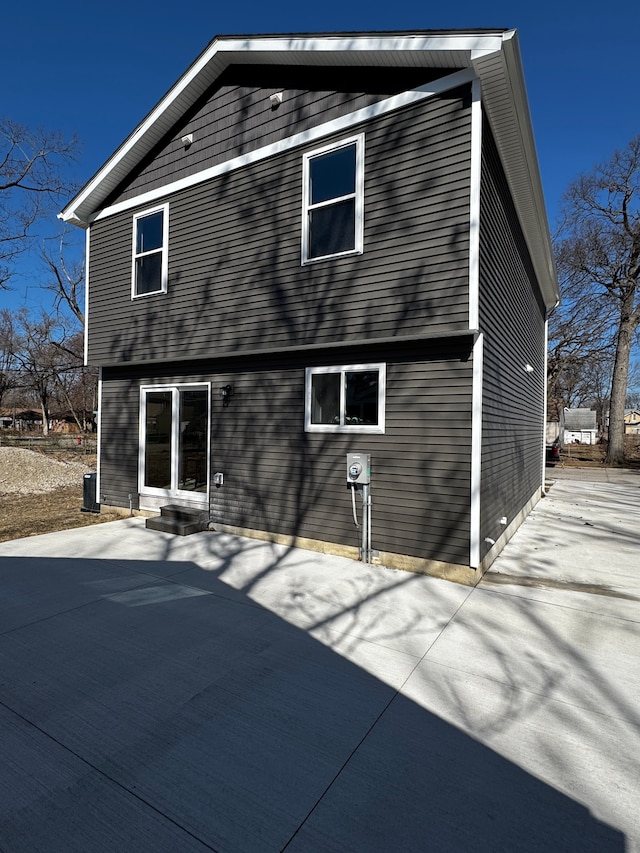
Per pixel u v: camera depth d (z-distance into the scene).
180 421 8.02
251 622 4.06
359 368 5.87
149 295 7.92
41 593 4.73
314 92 6.07
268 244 6.48
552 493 13.03
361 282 5.61
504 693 2.98
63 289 24.45
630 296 20.62
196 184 7.31
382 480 5.68
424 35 4.87
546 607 4.43
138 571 5.45
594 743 2.50
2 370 37.69
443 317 5.03
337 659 3.42
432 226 5.13
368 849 1.84
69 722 2.66
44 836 1.90
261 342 6.51
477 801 2.10
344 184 5.86
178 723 2.66
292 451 6.54
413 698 2.92
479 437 5.02
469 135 4.93
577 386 39.91
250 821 1.98
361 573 5.38
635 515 9.64
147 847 1.85
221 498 7.37
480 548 5.12
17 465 14.78
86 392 43.09
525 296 8.82
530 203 7.30
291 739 2.53
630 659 3.44
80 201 8.62
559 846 1.86
